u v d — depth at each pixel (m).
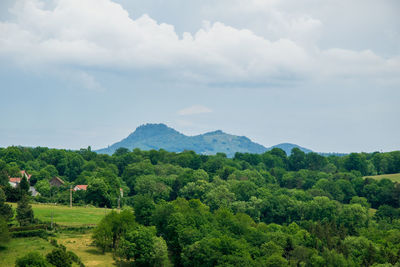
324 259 112.94
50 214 143.88
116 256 112.31
